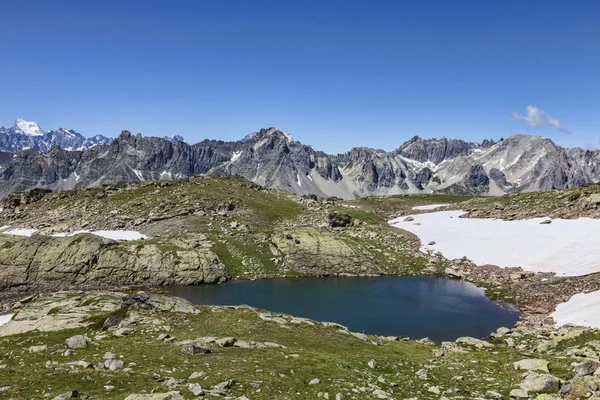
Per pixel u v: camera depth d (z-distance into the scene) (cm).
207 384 2483
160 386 2391
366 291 9000
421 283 9825
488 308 7644
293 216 15538
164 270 9488
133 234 12619
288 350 3678
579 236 10388
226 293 8725
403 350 4494
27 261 9144
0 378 2539
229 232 12688
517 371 3375
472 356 4091
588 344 4119
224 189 17875
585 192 13000
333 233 12756
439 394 2717
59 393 2245
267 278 10244
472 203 17550
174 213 14075
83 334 4238
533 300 7775
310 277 10419
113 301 5644
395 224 15600
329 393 2517
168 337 3872
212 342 3675
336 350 4053
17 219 15138
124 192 16850
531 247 10762
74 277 9038
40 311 5216
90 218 14062
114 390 2309
